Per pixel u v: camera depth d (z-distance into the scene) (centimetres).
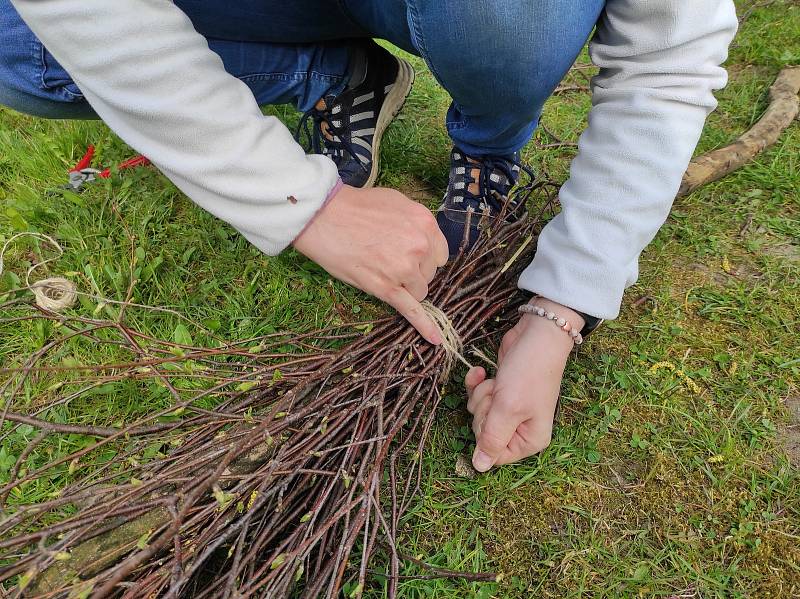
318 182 108
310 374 122
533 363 116
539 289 119
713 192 187
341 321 157
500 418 114
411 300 122
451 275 142
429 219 121
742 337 150
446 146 215
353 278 117
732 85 228
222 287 169
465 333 138
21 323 158
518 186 170
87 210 183
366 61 178
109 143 209
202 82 95
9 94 152
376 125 186
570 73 247
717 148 200
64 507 122
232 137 99
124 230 175
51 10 86
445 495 128
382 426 112
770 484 125
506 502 126
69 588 83
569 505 125
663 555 118
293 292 166
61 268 172
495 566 118
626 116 111
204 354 131
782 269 164
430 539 122
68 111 159
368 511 102
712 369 145
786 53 231
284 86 175
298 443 110
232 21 155
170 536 84
